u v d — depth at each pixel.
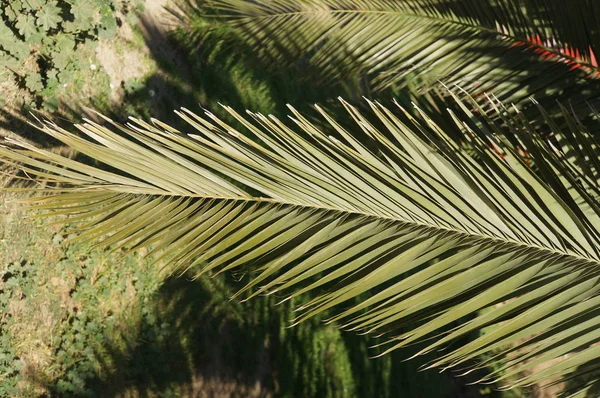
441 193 1.92
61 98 6.14
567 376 1.94
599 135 3.97
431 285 1.89
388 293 1.87
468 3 4.27
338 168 1.93
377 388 7.40
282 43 5.27
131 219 1.81
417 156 1.98
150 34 7.56
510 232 1.91
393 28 4.59
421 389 7.85
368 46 4.70
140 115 6.93
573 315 1.84
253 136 7.92
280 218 1.89
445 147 2.00
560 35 4.11
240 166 1.88
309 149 1.95
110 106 6.66
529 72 4.22
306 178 1.91
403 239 1.91
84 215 1.77
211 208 1.86
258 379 6.55
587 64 4.12
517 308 1.85
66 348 5.45
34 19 5.54
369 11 4.68
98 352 5.62
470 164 1.94
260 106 8.28
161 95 7.32
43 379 5.24
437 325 1.84
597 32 3.98
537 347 1.86
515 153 2.00
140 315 6.01
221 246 1.86
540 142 2.12
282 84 8.62
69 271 5.68
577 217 1.96
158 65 7.46
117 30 7.11
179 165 1.84
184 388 6.01
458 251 1.94
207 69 8.00
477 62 4.34
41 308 5.40
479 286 1.89
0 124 5.50
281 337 6.92
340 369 7.20
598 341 1.84
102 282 5.84
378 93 4.61
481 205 1.92
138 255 6.18
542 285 1.86
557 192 2.03
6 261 5.29
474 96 4.32
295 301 7.21
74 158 5.99
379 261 1.90
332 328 7.36
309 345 7.10
